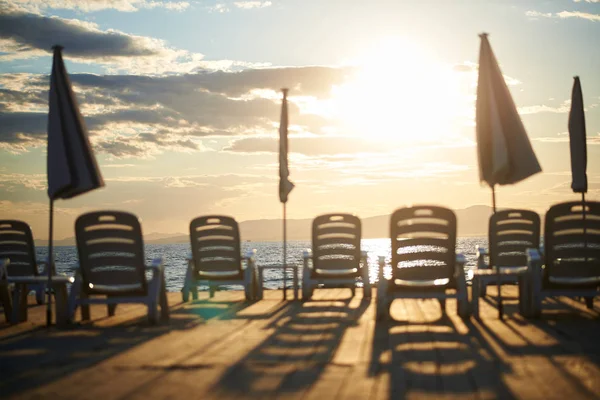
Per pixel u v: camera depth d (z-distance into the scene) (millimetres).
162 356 5895
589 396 4352
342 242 10484
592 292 7867
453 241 8023
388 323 7816
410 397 4379
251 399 4383
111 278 7945
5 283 7918
